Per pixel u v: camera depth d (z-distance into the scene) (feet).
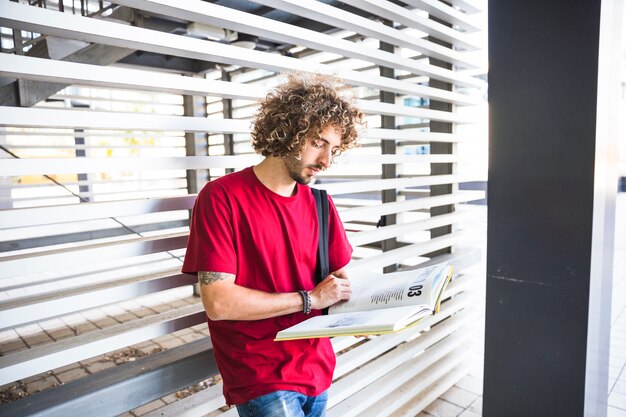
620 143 5.65
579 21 4.85
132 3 4.15
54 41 9.44
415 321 3.51
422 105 10.56
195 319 5.05
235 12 4.83
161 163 4.65
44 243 11.05
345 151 4.17
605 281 5.64
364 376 7.16
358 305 4.12
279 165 3.99
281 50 13.74
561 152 5.15
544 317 5.51
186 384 5.01
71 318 13.44
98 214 4.16
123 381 4.49
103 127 4.10
